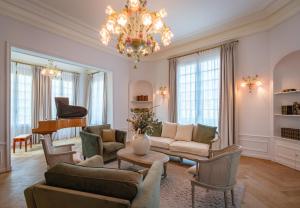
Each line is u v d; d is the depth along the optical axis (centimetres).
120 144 436
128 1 262
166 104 639
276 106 406
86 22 444
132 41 279
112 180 112
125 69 645
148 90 695
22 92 623
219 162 207
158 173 162
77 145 614
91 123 805
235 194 260
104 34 290
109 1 356
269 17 406
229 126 457
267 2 364
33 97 648
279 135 407
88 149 406
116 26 288
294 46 352
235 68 460
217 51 501
